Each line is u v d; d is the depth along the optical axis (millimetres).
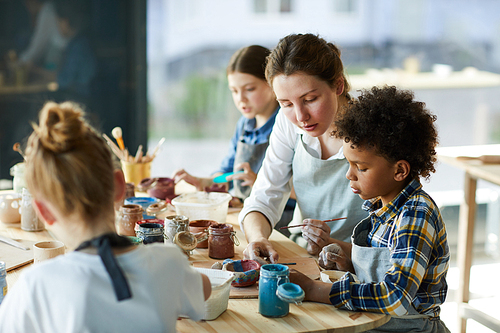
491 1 6828
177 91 7004
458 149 3148
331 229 1834
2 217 1770
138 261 876
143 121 3564
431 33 6898
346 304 1197
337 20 6961
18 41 3242
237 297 1264
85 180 876
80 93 3406
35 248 1315
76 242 923
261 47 2357
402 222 1260
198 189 2256
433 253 1280
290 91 1526
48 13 3258
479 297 3025
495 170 2545
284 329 1107
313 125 1576
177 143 6996
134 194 2096
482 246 3793
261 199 1821
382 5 6871
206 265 1425
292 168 1904
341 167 1758
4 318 855
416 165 1294
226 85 7039
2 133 3309
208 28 6953
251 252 1426
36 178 883
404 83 6719
